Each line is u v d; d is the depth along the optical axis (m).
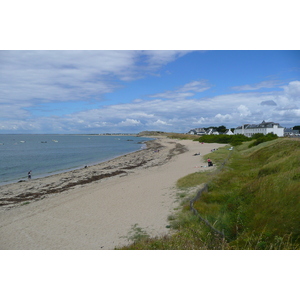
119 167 35.66
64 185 24.36
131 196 17.77
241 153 37.56
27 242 11.38
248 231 9.28
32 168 37.62
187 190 17.33
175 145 86.38
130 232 11.38
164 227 11.45
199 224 10.67
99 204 16.53
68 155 58.00
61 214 15.12
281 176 12.95
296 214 8.85
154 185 20.59
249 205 11.70
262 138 44.19
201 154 43.72
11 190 22.84
